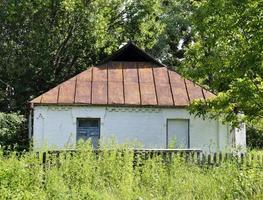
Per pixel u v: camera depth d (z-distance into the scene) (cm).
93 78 2512
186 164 1455
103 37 3634
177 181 1185
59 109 2372
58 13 3416
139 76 2556
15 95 3391
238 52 1558
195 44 1791
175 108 2408
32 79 3397
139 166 1459
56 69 3609
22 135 2788
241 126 2098
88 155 1414
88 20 3450
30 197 959
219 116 2155
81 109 2373
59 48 3534
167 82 2530
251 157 1345
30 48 3350
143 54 2647
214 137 2414
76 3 3384
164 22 4606
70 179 1247
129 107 2394
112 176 1274
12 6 3291
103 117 2384
